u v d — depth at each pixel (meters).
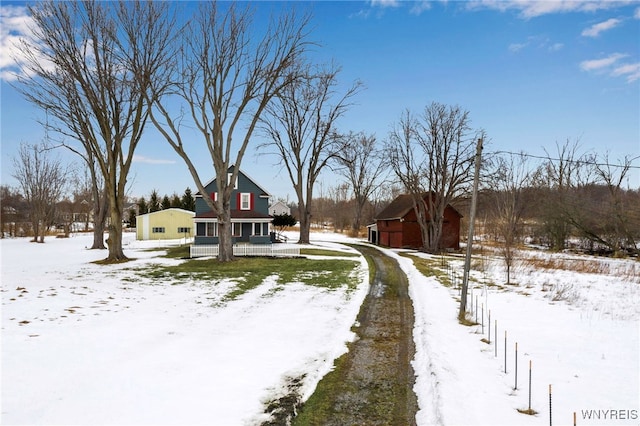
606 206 40.56
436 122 41.44
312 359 9.89
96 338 10.45
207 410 7.11
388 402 7.80
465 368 9.08
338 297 17.06
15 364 8.43
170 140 24.89
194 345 10.48
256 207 40.47
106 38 24.55
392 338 11.92
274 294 17.28
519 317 13.67
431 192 42.38
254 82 25.62
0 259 30.53
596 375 8.55
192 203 84.38
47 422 6.32
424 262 30.39
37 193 57.12
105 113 25.81
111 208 27.09
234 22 24.77
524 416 6.83
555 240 46.94
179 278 20.48
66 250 40.00
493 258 32.38
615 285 20.52
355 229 67.62
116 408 6.95
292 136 44.12
